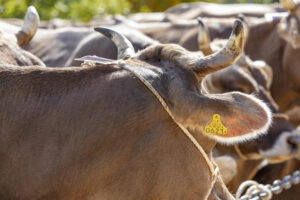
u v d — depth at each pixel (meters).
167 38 16.91
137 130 6.38
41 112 6.40
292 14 16.31
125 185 6.38
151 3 37.81
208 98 6.34
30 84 6.55
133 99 6.40
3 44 8.33
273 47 17.00
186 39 16.64
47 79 6.59
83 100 6.43
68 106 6.41
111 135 6.35
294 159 13.43
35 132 6.35
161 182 6.39
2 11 26.97
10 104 6.45
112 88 6.46
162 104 6.37
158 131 6.38
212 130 6.35
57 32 15.86
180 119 6.36
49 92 6.50
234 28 6.38
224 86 11.51
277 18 17.12
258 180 13.38
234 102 6.37
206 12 21.91
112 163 6.35
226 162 11.77
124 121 6.36
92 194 6.39
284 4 16.28
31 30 9.44
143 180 6.37
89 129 6.34
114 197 6.38
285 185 10.98
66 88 6.51
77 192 6.37
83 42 14.74
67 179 6.33
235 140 6.39
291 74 16.81
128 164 6.37
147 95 6.43
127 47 7.37
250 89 11.70
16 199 6.34
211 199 6.93
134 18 22.75
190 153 6.47
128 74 6.54
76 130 6.35
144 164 6.36
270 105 11.95
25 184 6.31
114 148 6.36
